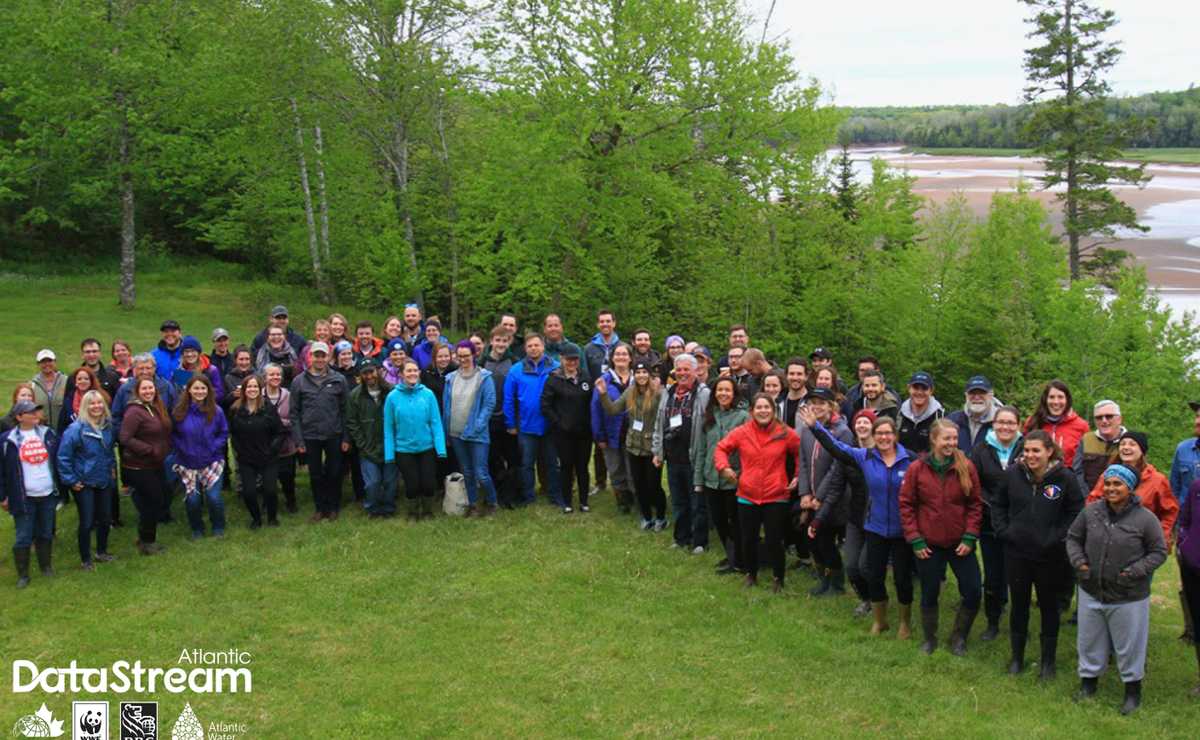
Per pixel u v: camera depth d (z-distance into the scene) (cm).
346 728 627
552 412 1056
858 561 779
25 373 1825
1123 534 639
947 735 612
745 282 2366
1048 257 2530
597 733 620
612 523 1037
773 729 622
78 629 776
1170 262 4822
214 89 2341
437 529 1013
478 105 2169
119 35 2320
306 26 2220
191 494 978
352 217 2589
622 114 1972
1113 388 2123
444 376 1097
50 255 3241
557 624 782
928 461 718
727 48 2073
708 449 883
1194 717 637
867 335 2473
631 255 2353
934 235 2534
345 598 837
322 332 1145
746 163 2184
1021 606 693
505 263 2123
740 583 866
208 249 3766
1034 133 3562
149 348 2172
